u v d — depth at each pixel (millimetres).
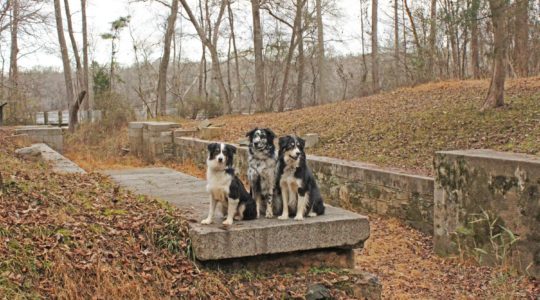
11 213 6066
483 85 20078
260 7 31641
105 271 5441
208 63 63500
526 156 8156
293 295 5809
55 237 5734
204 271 5906
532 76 22125
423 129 15492
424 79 26781
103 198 7496
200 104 31188
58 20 29906
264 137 6539
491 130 14047
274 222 6281
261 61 29844
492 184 7973
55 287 5148
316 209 6648
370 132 16562
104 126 26938
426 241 9688
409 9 33281
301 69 36719
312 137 16844
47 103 68688
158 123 22078
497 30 15492
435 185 9047
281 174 6430
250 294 5758
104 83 36969
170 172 12258
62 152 21672
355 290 6156
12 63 32312
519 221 7582
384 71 40969
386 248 9203
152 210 6914
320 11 36250
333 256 6559
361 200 11867
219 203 6848
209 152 6168
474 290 7277
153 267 5738
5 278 4977
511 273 7559
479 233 8211
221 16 39438
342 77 44250
